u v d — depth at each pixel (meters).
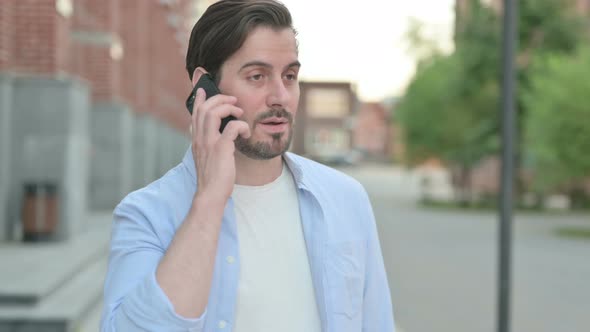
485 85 26.67
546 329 7.21
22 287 6.81
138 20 22.23
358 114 117.12
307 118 101.00
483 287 9.66
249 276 1.57
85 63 16.73
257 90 1.49
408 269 11.30
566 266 12.00
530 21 25.73
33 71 11.43
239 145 1.52
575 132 17.66
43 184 10.73
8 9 11.07
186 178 1.58
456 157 27.91
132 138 22.11
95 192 17.47
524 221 22.03
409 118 29.52
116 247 1.51
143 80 24.03
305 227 1.62
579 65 18.33
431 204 29.39
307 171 1.71
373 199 32.72
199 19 1.54
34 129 11.17
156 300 1.30
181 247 1.34
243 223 1.61
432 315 7.75
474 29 26.53
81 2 16.17
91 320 6.74
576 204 27.45
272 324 1.55
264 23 1.49
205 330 1.50
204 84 1.50
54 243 10.76
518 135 26.06
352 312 1.63
